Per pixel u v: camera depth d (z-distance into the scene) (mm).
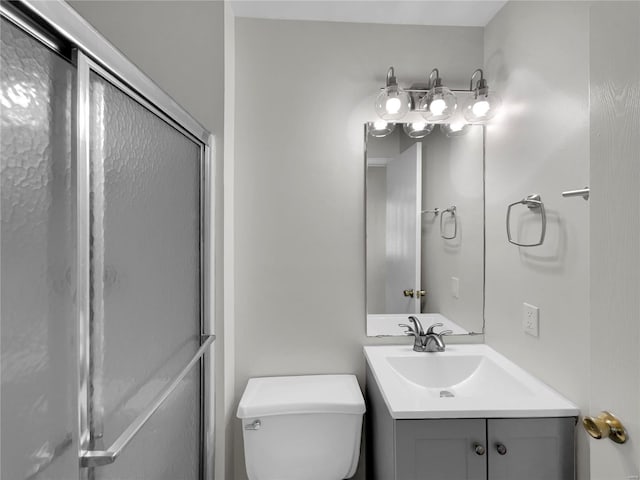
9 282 468
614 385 803
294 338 1650
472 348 1622
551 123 1209
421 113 1611
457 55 1686
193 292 1225
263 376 1640
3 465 457
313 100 1640
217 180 1409
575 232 1099
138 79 774
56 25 521
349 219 1661
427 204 1665
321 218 1650
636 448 744
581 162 1075
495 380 1405
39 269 516
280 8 1556
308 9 1564
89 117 615
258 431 1372
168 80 1404
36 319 511
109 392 684
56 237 548
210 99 1405
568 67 1129
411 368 1519
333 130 1647
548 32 1226
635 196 743
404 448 1078
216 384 1423
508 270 1477
